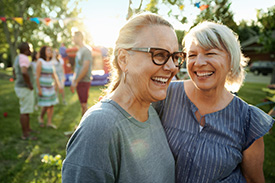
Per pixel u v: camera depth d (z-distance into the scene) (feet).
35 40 64.23
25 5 50.55
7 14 52.01
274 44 24.43
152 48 2.62
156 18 2.79
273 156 10.62
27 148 11.69
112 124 2.63
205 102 3.80
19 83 12.55
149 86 2.79
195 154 3.64
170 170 3.45
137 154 2.84
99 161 2.49
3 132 13.88
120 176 2.74
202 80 3.53
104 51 30.30
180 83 4.24
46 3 46.96
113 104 2.81
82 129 2.57
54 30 52.13
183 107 3.98
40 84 13.84
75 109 20.08
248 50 83.76
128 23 2.83
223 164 3.52
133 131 2.85
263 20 16.70
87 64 11.87
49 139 12.89
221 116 3.74
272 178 9.00
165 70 2.74
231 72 3.71
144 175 2.86
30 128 14.35
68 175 2.51
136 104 2.98
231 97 3.86
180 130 3.89
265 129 3.54
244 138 3.70
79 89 12.32
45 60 13.82
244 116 3.69
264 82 48.26
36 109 19.20
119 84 3.02
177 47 2.88
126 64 2.84
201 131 3.74
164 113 4.13
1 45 78.84
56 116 17.62
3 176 9.00
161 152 3.33
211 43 3.34
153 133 3.29
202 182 3.59
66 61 37.35
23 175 9.10
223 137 3.65
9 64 104.17
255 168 3.83
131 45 2.73
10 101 23.94
